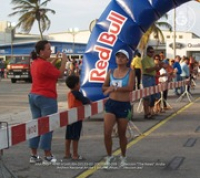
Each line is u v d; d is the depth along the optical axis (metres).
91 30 12.73
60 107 16.22
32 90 7.16
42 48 7.06
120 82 6.73
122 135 6.96
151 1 11.70
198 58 58.28
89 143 9.08
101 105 8.54
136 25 11.71
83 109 7.69
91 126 11.38
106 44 11.73
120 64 6.82
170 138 9.64
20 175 6.53
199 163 7.27
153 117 13.09
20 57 36.72
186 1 12.21
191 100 18.80
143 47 36.12
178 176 6.45
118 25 11.72
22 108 15.99
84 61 11.94
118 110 6.79
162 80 15.16
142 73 12.81
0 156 5.90
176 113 14.20
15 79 36.47
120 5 11.77
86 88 11.77
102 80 11.66
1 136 5.50
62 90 26.39
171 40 59.38
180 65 20.48
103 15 11.93
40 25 58.69
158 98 14.07
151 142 9.16
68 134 7.52
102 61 11.73
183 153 8.06
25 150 8.43
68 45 71.81
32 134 6.14
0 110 15.38
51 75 7.02
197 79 41.12
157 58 14.11
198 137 9.77
